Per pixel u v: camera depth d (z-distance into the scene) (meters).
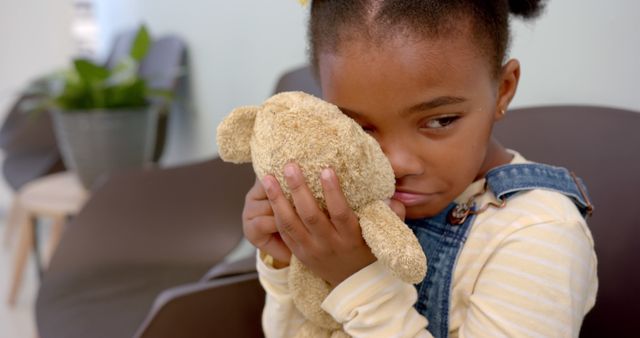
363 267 0.52
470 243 0.58
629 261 0.67
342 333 0.58
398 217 0.48
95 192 1.16
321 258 0.52
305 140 0.46
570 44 0.85
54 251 1.08
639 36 0.77
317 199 0.48
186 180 1.19
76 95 1.58
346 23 0.51
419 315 0.55
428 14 0.48
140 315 0.96
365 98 0.50
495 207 0.58
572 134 0.75
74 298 1.01
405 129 0.51
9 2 2.44
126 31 2.09
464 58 0.50
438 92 0.49
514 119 0.80
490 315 0.54
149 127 1.66
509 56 0.61
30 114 1.96
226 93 1.67
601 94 0.82
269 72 1.47
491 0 0.53
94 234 1.11
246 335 0.78
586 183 0.71
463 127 0.52
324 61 0.53
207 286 0.76
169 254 1.12
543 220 0.54
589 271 0.55
